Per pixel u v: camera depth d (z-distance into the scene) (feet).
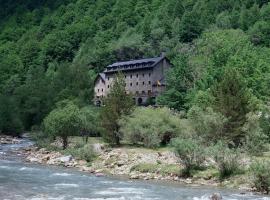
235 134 240.32
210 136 244.22
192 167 199.93
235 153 190.49
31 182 188.34
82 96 508.94
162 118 288.51
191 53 568.82
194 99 348.38
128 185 184.44
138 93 528.22
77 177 204.74
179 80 416.87
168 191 171.12
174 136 286.25
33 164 249.75
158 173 206.80
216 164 197.98
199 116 253.03
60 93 505.25
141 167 216.13
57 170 226.79
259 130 234.99
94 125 330.54
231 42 522.88
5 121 455.63
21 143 383.04
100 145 280.92
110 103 297.12
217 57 435.12
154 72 514.27
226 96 245.45
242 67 394.52
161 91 492.95
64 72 558.97
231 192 169.58
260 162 180.86
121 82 303.89
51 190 170.09
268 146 231.91
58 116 298.97
